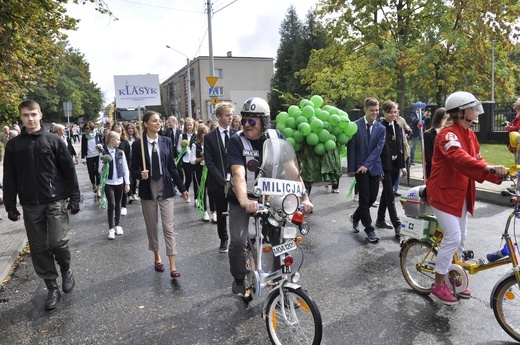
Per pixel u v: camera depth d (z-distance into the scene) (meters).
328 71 26.17
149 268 5.15
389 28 21.95
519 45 25.48
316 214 7.54
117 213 6.74
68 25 7.06
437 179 3.59
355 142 5.94
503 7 18.25
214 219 7.28
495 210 7.28
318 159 6.53
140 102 6.97
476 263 3.59
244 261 3.61
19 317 3.96
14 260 5.61
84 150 10.36
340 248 5.62
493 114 16.89
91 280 4.81
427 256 4.08
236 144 3.47
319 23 26.27
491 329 3.43
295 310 3.43
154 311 3.97
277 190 3.19
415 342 3.27
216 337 3.46
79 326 3.74
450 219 3.54
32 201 4.00
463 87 20.78
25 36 6.84
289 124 6.57
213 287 4.48
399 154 6.44
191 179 8.98
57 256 4.19
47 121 51.59
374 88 25.59
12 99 7.66
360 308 3.87
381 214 6.52
